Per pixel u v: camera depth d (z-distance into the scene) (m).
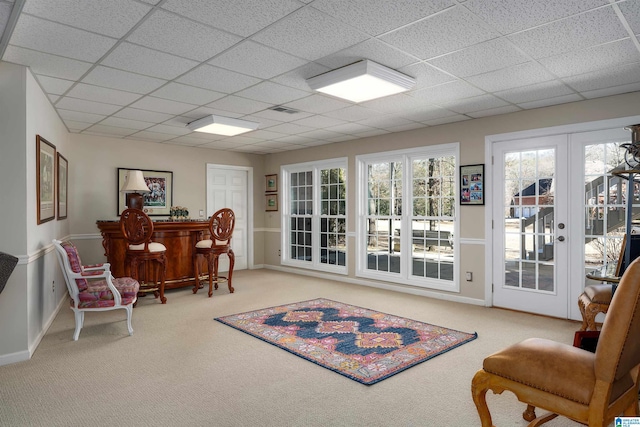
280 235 7.45
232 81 3.38
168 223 5.16
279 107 4.23
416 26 2.36
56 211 4.29
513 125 4.43
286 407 2.30
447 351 3.18
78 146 5.67
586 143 3.97
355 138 6.05
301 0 2.06
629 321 1.52
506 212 4.54
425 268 5.38
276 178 7.55
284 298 5.09
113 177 5.95
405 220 5.52
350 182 6.18
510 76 3.25
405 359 3.01
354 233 6.12
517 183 4.46
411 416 2.20
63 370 2.82
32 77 3.18
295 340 3.44
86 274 3.42
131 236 4.59
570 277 4.07
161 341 3.44
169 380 2.66
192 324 3.93
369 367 2.86
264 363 2.95
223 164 7.21
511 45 2.63
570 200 4.07
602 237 3.90
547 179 4.25
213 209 7.14
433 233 5.29
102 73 3.16
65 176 5.08
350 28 2.39
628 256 2.47
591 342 2.17
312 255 6.89
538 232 4.31
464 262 4.86
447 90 3.62
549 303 4.21
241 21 2.30
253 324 3.92
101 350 3.22
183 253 5.41
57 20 2.27
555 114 4.12
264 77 3.28
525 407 2.32
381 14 2.21
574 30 2.41
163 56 2.82
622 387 1.71
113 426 2.10
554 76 3.25
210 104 4.11
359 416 2.20
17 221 2.97
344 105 4.14
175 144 6.56
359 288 5.74
